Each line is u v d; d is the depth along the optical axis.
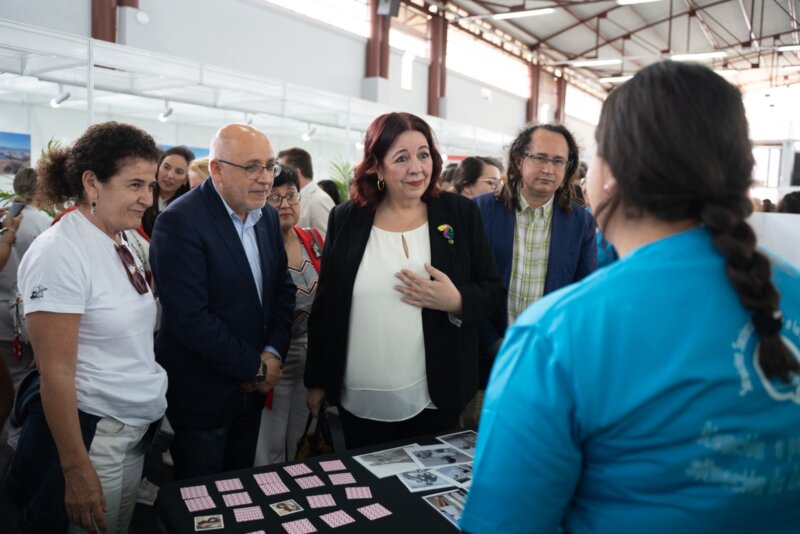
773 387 0.54
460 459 1.46
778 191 6.42
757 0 13.22
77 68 5.13
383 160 1.68
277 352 1.93
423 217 1.77
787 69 18.27
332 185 4.53
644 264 0.58
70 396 1.36
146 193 1.48
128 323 1.49
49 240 1.39
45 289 1.35
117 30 7.82
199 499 1.25
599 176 0.65
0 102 5.84
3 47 4.36
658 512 0.54
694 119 0.57
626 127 0.60
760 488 0.54
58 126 6.37
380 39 11.60
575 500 0.61
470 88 14.70
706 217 0.56
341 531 1.13
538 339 0.58
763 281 0.53
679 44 16.05
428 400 1.70
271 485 1.32
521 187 2.08
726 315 0.54
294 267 2.41
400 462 1.44
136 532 2.22
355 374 1.71
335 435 3.21
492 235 2.11
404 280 1.62
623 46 16.17
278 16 9.91
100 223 1.49
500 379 0.60
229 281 1.74
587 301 0.57
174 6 8.36
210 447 1.79
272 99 6.43
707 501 0.53
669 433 0.53
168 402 1.76
